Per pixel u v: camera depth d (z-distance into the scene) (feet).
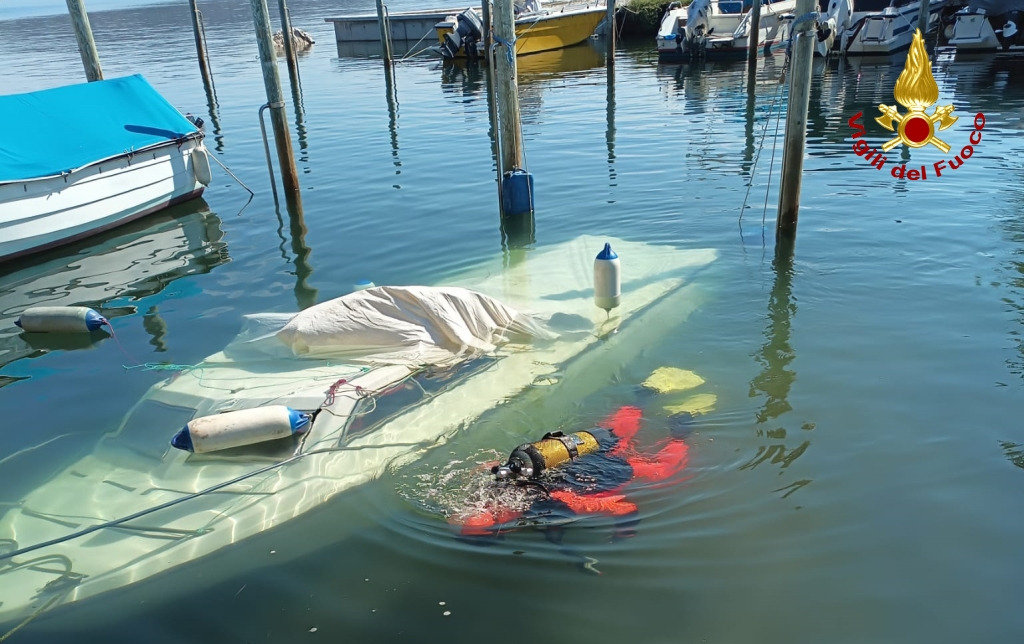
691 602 12.79
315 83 87.45
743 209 35.53
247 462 17.06
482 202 39.47
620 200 38.11
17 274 32.94
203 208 41.63
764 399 19.20
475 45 97.04
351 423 18.19
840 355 21.36
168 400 19.34
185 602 13.61
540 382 20.35
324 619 12.96
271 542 14.97
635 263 28.63
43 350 25.18
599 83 78.95
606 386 20.20
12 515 16.08
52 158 35.58
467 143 53.52
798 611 12.51
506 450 17.49
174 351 24.43
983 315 23.35
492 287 27.17
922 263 27.63
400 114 66.39
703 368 20.98
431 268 30.37
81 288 30.76
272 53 39.29
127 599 13.78
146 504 16.10
